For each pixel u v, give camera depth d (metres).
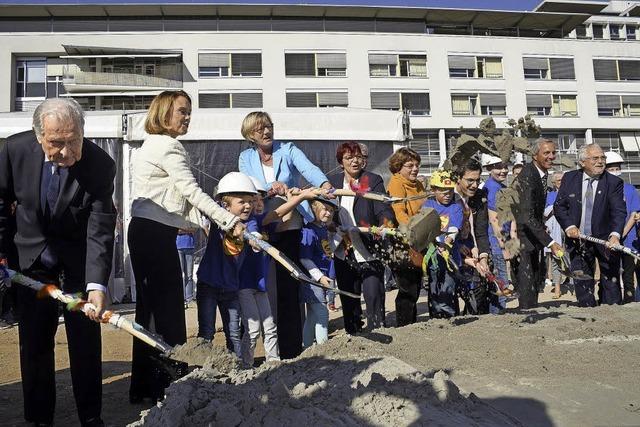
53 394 3.44
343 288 4.95
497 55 41.28
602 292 6.36
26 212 3.23
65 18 39.97
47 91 38.53
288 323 4.54
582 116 41.91
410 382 2.70
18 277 3.19
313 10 40.62
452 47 40.75
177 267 3.68
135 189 3.70
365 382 2.73
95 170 3.23
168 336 3.59
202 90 38.59
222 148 9.40
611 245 5.81
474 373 3.30
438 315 5.28
